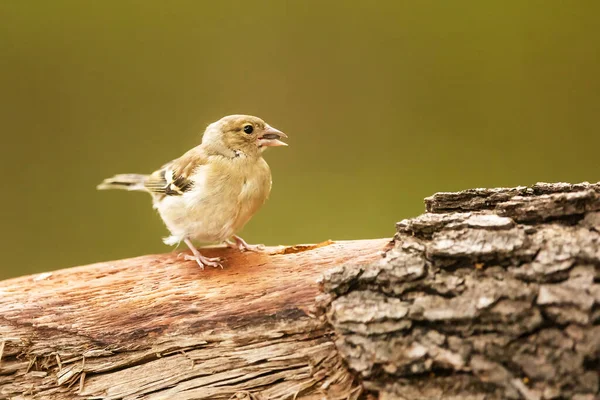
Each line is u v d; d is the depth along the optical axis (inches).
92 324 284.8
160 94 611.5
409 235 264.5
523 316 220.7
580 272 223.5
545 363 214.1
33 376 278.4
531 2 577.6
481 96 598.2
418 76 607.5
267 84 618.2
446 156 601.6
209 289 292.5
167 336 274.8
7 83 588.4
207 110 617.0
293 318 263.7
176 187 364.8
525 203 251.0
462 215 255.0
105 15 593.3
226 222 357.4
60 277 323.6
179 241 366.3
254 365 261.6
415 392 227.0
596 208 241.4
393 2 601.9
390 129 611.2
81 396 273.4
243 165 358.6
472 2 590.2
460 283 233.3
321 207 589.0
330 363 253.3
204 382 265.0
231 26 612.7
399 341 231.5
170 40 609.0
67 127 599.5
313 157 610.2
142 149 611.8
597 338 211.5
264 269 302.4
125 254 588.1
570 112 585.3
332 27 620.1
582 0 568.1
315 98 613.9
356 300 242.8
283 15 615.2
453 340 226.5
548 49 581.6
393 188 598.9
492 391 218.7
